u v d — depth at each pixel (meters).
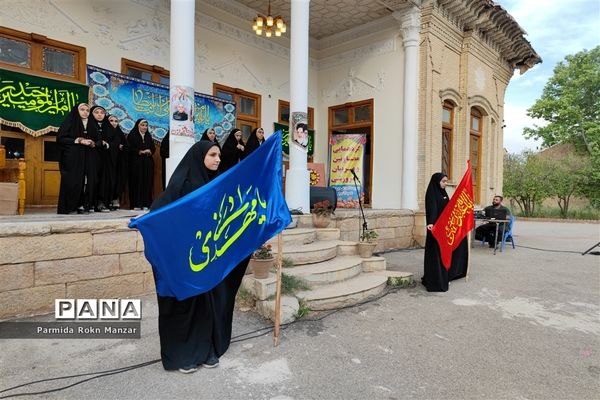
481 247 9.44
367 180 9.63
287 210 3.20
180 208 2.59
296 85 6.59
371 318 4.02
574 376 2.83
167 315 2.71
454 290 5.19
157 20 7.41
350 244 5.87
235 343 3.30
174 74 5.39
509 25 10.53
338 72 10.14
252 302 4.14
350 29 9.75
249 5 8.69
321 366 2.92
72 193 4.98
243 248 2.95
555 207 22.53
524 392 2.60
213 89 8.33
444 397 2.52
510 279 5.86
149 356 3.00
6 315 3.52
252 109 9.20
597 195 20.50
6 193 4.73
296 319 3.89
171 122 5.41
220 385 2.61
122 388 2.54
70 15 6.30
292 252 5.07
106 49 6.71
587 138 22.00
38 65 6.01
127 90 6.88
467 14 9.41
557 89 24.50
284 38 9.70
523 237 11.81
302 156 6.62
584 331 3.73
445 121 9.64
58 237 3.76
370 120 9.51
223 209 2.83
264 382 2.66
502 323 3.93
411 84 8.63
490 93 11.29
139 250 4.31
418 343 3.39
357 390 2.58
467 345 3.36
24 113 5.74
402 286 5.32
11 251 3.51
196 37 7.99
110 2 6.75
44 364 2.84
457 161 9.90
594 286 5.47
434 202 5.18
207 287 2.69
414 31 8.58
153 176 6.71
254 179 3.08
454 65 9.62
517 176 21.58
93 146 5.10
